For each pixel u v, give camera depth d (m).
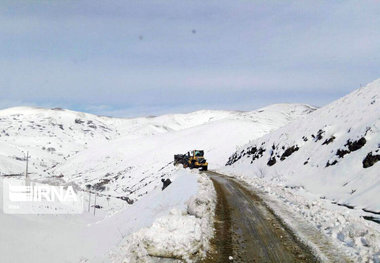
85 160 151.38
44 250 9.36
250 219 13.23
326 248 9.52
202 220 11.98
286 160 32.69
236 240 10.38
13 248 8.68
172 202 17.64
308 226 12.15
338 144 25.62
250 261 8.59
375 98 27.38
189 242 9.09
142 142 154.88
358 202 16.88
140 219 16.08
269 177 31.83
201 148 100.06
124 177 101.94
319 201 18.47
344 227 10.95
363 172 19.92
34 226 12.40
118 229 15.65
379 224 12.95
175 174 31.55
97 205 37.94
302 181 25.05
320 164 25.73
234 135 103.12
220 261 8.59
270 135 45.25
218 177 30.72
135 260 8.66
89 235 13.72
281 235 10.94
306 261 8.52
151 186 76.38
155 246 9.01
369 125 23.17
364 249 9.05
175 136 148.62
